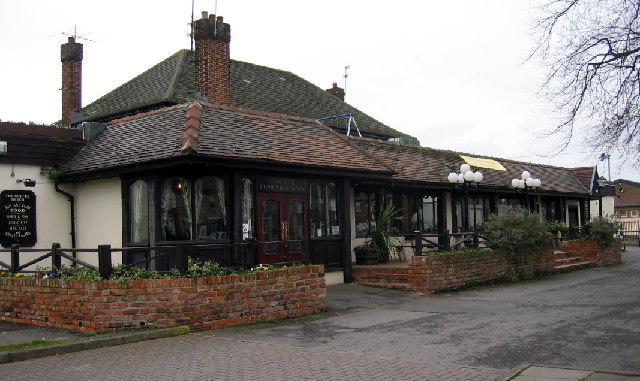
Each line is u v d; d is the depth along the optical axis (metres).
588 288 15.91
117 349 8.95
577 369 7.30
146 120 15.62
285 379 7.20
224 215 13.48
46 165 15.34
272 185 14.55
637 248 35.91
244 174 13.85
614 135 10.32
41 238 15.11
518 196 26.55
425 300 13.85
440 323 10.82
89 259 15.26
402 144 22.52
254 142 14.22
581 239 23.50
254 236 14.02
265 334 10.05
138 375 7.44
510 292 15.24
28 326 10.76
